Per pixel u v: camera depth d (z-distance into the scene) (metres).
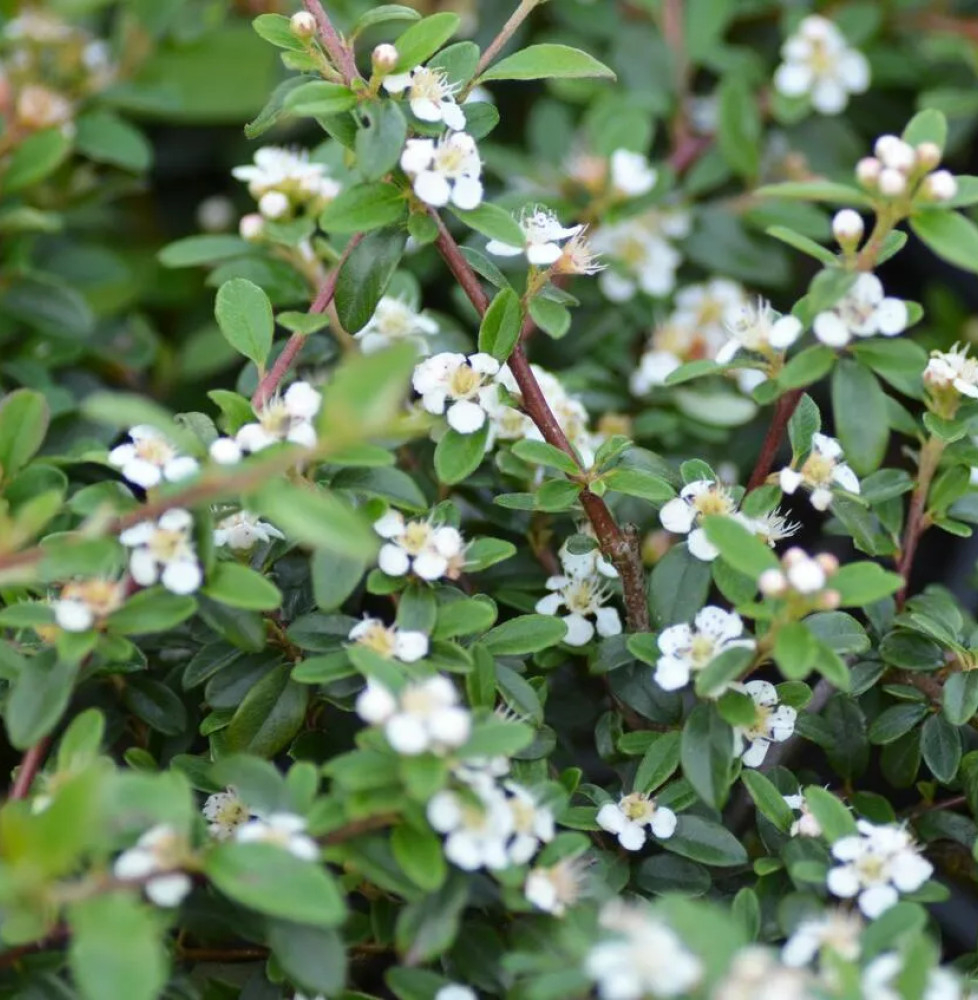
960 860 0.50
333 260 0.53
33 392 0.48
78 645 0.45
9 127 0.55
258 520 0.48
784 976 0.43
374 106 0.47
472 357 0.48
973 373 0.49
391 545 0.47
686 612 0.48
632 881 0.48
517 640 0.48
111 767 0.46
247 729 0.47
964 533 0.50
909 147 0.46
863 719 0.50
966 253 0.46
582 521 0.51
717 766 0.46
